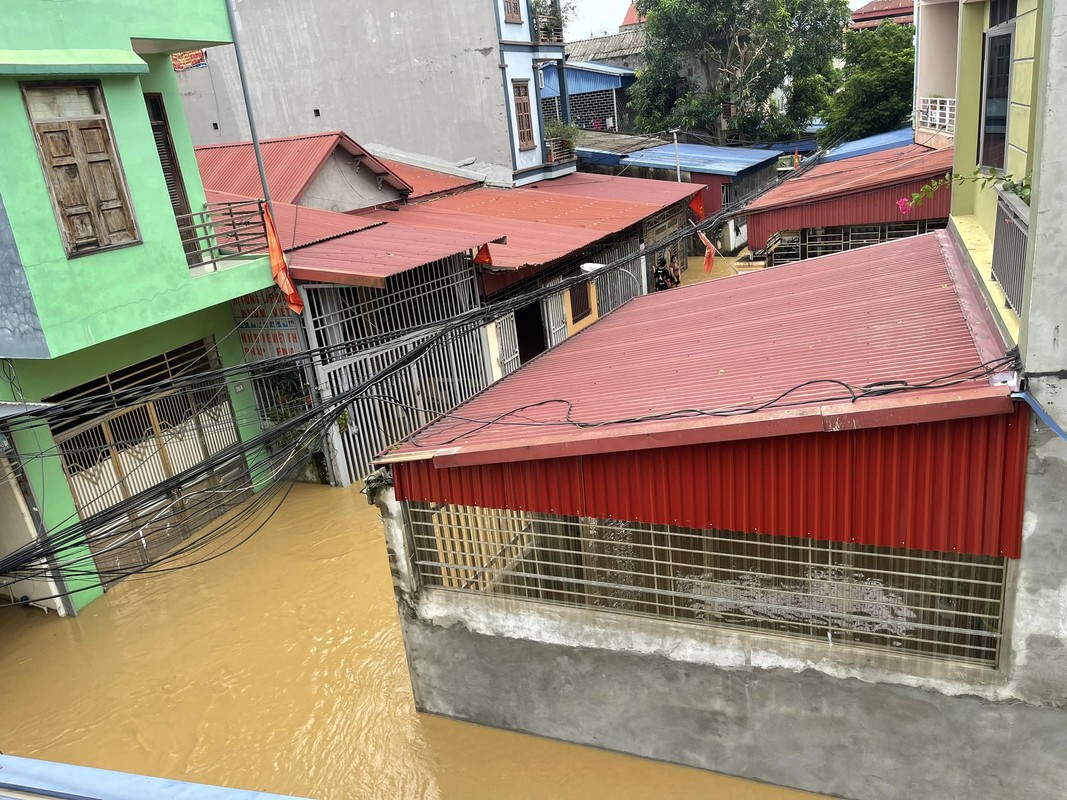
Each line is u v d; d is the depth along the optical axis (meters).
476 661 7.27
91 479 10.71
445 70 22.56
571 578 6.95
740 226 31.05
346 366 13.23
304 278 12.18
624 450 5.77
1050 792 5.48
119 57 9.59
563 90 27.00
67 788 1.72
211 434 12.65
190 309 10.81
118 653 9.64
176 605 10.54
